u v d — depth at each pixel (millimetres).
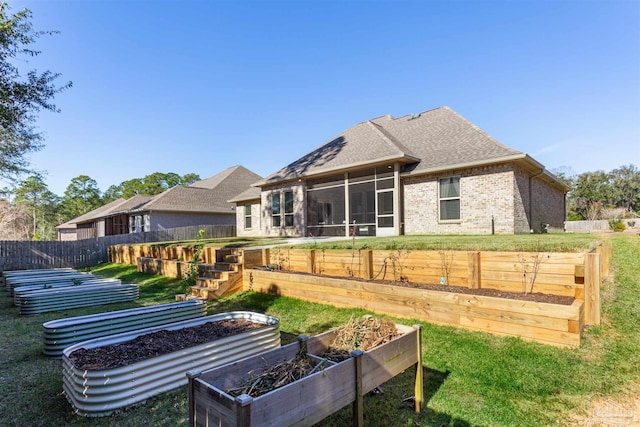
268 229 16969
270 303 6527
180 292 8531
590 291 4059
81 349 3426
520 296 4312
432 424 2719
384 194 12375
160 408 2980
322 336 3051
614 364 3352
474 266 4910
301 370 2508
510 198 9859
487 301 4148
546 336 3740
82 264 17031
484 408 2883
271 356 2699
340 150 14820
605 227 27125
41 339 5082
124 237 18562
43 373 3791
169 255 11602
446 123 13359
